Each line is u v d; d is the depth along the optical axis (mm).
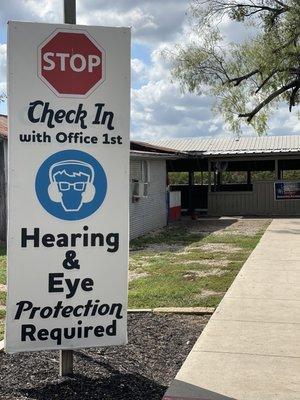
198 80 20828
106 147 3662
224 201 20250
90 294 3705
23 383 3590
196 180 27375
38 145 3568
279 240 11648
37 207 3594
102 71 3619
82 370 3836
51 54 3547
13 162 3545
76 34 3568
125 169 3691
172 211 17547
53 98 3568
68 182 3625
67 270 3664
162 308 5660
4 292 6715
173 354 4238
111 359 4082
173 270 8320
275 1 18719
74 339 3695
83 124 3621
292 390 3439
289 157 19781
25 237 3594
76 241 3664
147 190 14055
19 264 3605
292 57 18391
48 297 3652
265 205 19844
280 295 6176
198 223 16969
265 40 18844
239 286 6734
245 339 4504
